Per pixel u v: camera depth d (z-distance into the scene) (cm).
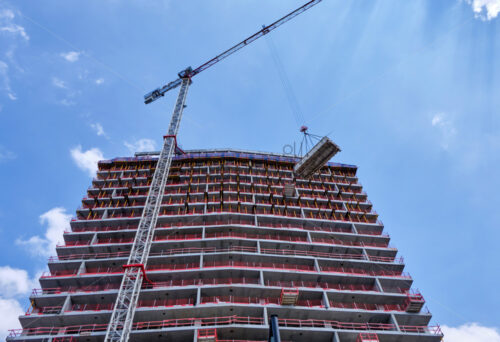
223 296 4247
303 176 5931
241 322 3953
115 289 4359
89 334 3691
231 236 5247
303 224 5719
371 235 5594
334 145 5322
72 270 4712
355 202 6372
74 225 5503
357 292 4344
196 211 5781
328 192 6650
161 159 6009
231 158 7238
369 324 4147
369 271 4984
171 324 3819
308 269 4850
